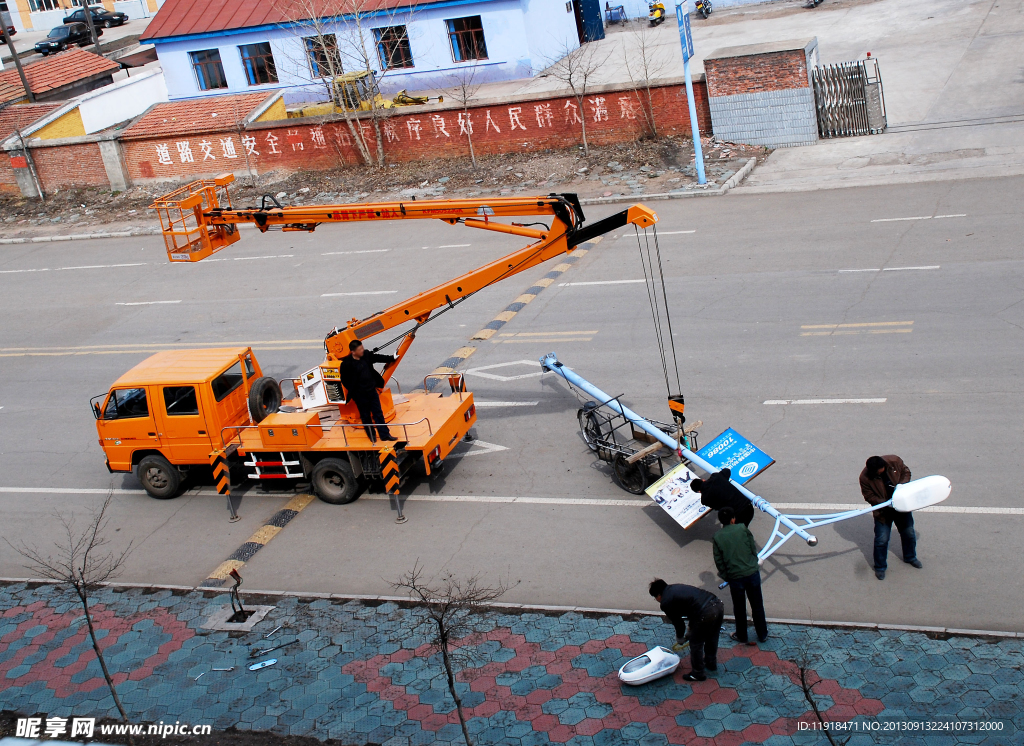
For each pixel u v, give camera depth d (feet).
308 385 47.60
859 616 32.68
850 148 91.15
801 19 142.00
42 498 50.75
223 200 111.45
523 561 38.78
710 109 97.45
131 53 189.37
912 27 125.70
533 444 48.55
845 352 52.26
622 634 33.50
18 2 237.45
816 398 48.01
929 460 41.01
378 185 107.34
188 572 41.70
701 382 51.78
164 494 48.44
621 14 165.99
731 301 62.08
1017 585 32.86
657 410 49.29
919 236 67.26
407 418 46.42
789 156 93.04
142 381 46.14
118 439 47.50
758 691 29.81
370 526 43.37
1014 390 45.32
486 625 34.96
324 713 31.58
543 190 96.27
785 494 40.60
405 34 134.51
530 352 59.82
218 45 142.00
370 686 32.60
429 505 44.37
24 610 40.06
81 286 90.12
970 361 48.83
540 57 136.77
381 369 60.29
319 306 74.79
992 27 118.11
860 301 58.44
